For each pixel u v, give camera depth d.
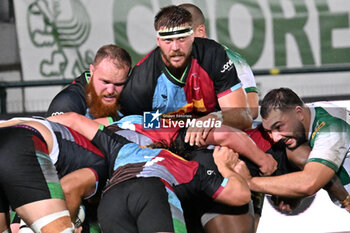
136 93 11.00
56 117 9.96
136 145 9.62
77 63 20.95
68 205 8.76
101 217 8.73
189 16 10.35
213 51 10.91
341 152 9.84
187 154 10.05
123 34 20.94
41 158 8.43
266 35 20.98
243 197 9.07
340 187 10.26
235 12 20.91
